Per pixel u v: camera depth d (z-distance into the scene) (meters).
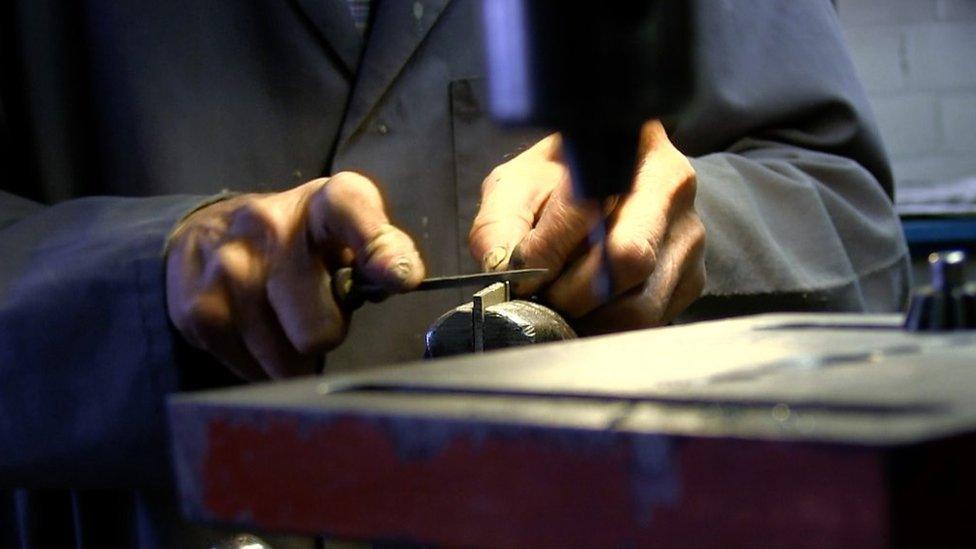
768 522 0.34
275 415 0.44
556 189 0.84
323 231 0.72
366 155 1.16
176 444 0.47
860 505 0.33
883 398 0.39
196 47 1.16
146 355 0.81
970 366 0.45
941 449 0.34
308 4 1.16
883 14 2.48
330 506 0.43
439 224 1.17
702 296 1.08
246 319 0.75
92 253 0.83
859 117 1.29
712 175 1.13
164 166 1.15
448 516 0.40
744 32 1.29
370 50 1.16
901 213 2.19
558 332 0.72
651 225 0.82
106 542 0.98
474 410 0.41
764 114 1.27
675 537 0.36
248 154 1.17
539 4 0.47
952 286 0.56
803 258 1.16
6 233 0.91
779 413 0.38
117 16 1.15
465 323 0.71
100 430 0.83
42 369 0.83
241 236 0.74
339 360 1.12
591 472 0.37
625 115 0.48
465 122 1.17
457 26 1.18
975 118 2.48
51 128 1.15
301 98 1.17
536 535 0.38
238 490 0.45
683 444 0.36
